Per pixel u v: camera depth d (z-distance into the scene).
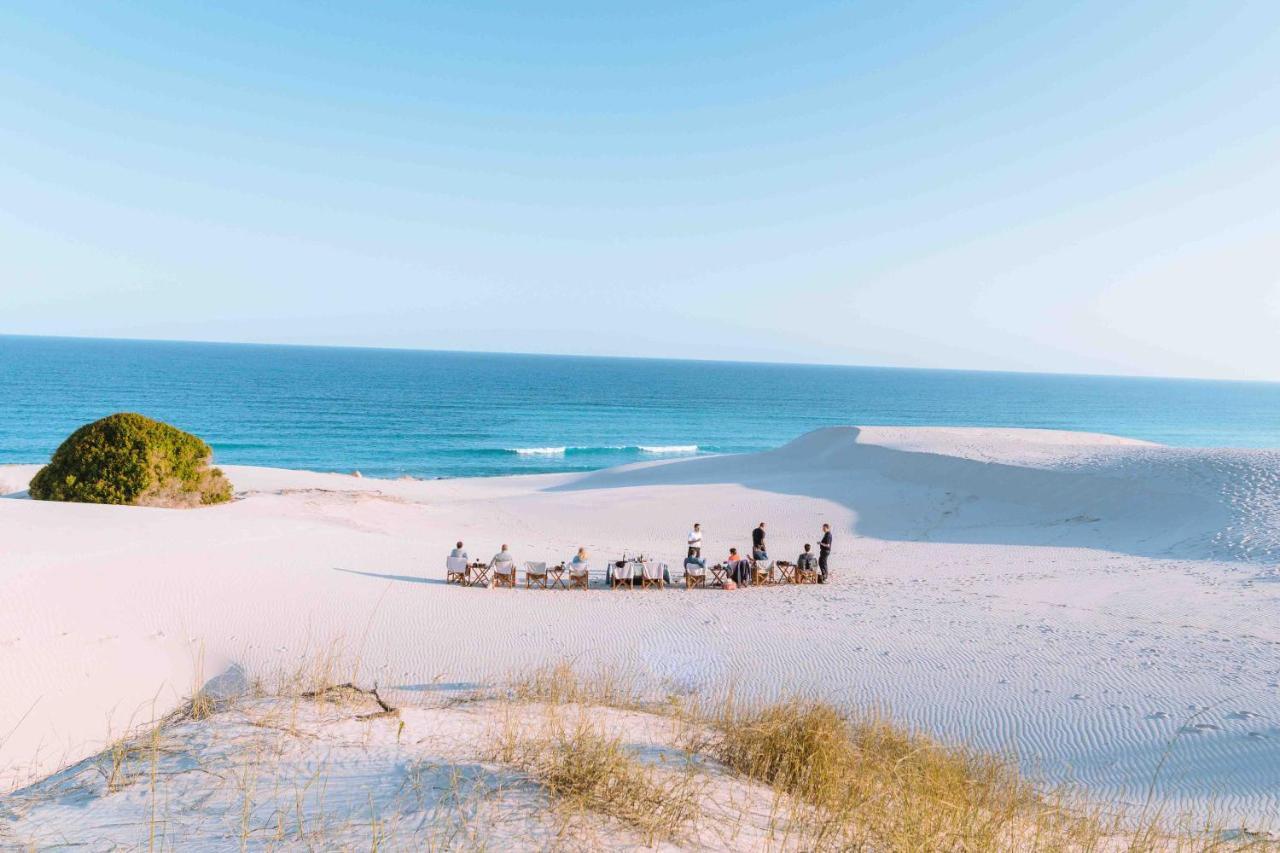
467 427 97.56
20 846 3.81
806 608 16.41
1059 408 171.50
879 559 24.44
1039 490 32.50
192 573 14.94
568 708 7.84
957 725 9.91
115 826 4.05
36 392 120.81
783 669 12.07
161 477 24.67
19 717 8.50
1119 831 6.29
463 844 3.76
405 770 4.91
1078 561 22.16
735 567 20.03
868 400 180.50
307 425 93.44
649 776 5.10
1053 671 11.73
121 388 132.50
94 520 17.73
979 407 167.38
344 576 17.22
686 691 10.73
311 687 8.18
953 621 14.95
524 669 11.75
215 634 12.46
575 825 4.14
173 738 5.63
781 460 47.88
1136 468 32.00
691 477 46.28
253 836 3.86
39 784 5.07
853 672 11.93
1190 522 25.45
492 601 16.48
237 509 25.92
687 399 163.62
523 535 28.84
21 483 34.50
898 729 8.91
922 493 35.53
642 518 32.53
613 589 19.27
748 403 158.25
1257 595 16.11
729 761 6.41
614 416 119.88
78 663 10.10
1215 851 5.75
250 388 142.50
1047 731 9.65
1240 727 9.27
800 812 5.19
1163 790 7.95
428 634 13.66
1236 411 184.00
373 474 63.88
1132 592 17.16
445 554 22.50
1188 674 11.30
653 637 13.92
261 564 16.72
